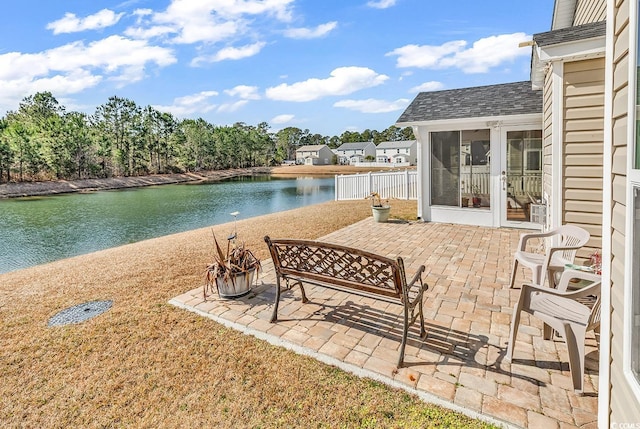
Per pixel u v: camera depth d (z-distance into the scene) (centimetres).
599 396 182
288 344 283
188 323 327
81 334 312
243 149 5494
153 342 294
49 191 2609
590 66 376
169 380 243
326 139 9506
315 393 225
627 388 141
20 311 370
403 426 195
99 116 3712
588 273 294
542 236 384
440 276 439
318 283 301
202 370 253
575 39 363
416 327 306
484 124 718
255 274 460
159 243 714
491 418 197
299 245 297
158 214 1422
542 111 633
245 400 221
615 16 161
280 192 2366
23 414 213
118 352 280
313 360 260
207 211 1498
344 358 260
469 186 754
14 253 812
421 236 670
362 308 348
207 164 4812
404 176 1312
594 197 381
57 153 2981
